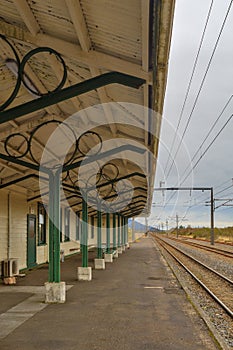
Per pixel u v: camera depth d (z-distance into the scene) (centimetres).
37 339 679
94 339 680
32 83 781
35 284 1287
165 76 525
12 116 546
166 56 471
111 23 479
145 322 799
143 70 534
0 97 820
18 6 482
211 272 1966
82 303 988
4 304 969
